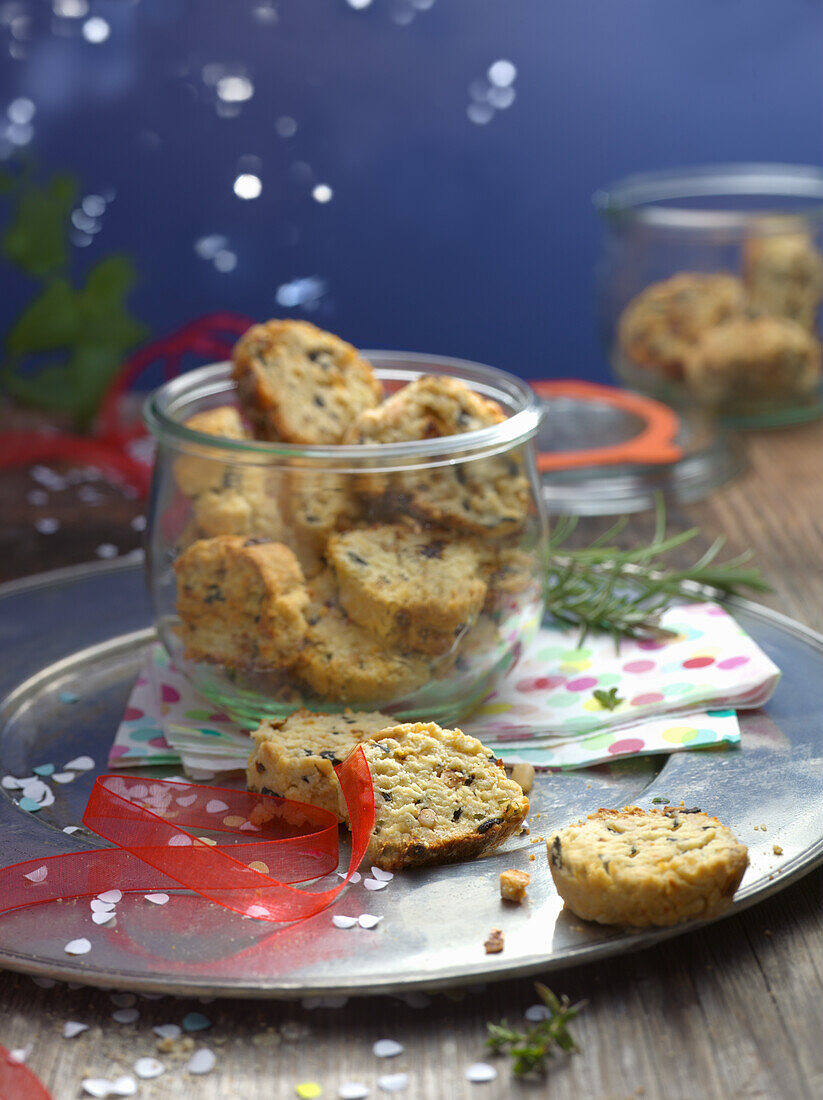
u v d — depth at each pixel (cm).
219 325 67
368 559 47
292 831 45
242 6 91
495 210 97
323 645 47
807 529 65
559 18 93
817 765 46
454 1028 39
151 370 99
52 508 69
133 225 95
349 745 45
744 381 74
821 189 86
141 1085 38
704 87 94
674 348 75
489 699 51
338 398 52
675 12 93
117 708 51
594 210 97
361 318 99
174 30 91
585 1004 39
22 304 95
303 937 40
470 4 92
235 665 48
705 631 53
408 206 97
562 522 66
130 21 91
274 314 98
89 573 60
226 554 47
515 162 96
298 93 93
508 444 48
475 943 40
